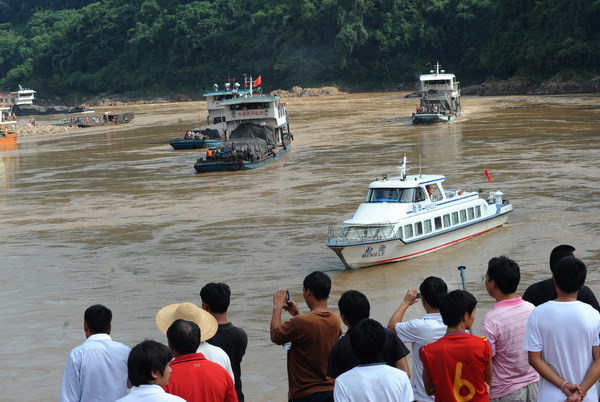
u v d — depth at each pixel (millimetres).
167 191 78000
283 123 107312
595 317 13695
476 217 50688
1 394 28578
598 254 44156
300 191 72375
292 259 47719
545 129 115062
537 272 41281
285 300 16688
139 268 47406
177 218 62938
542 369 13680
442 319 14164
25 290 43562
